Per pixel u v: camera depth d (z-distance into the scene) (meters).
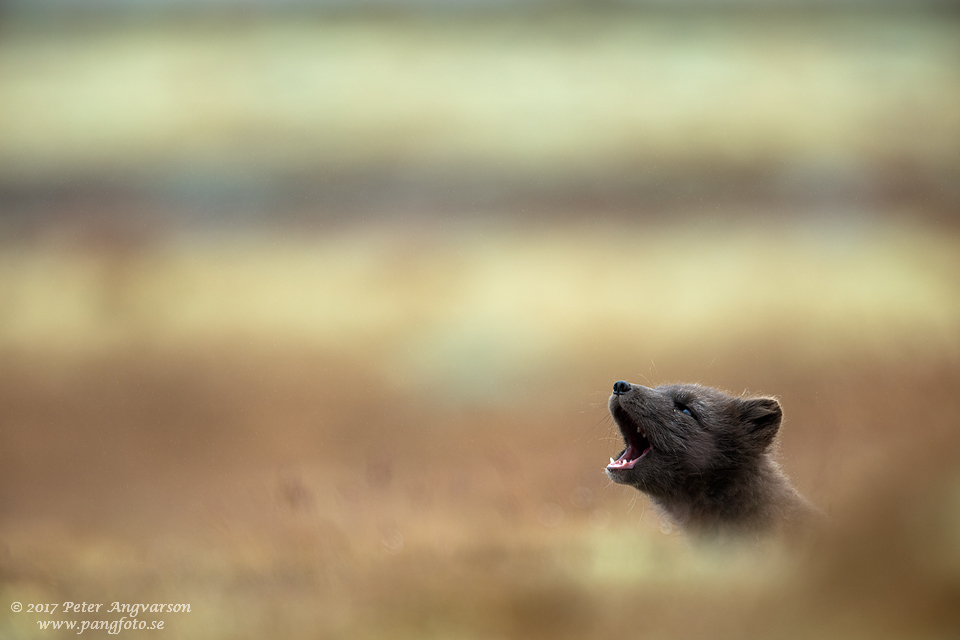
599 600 7.32
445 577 8.33
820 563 6.33
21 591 9.59
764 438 10.21
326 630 7.58
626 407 10.70
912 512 6.07
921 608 5.82
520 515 12.85
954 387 15.69
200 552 11.86
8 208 73.31
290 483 14.38
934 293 36.88
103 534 15.19
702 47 121.94
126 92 122.06
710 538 9.94
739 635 6.41
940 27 107.56
